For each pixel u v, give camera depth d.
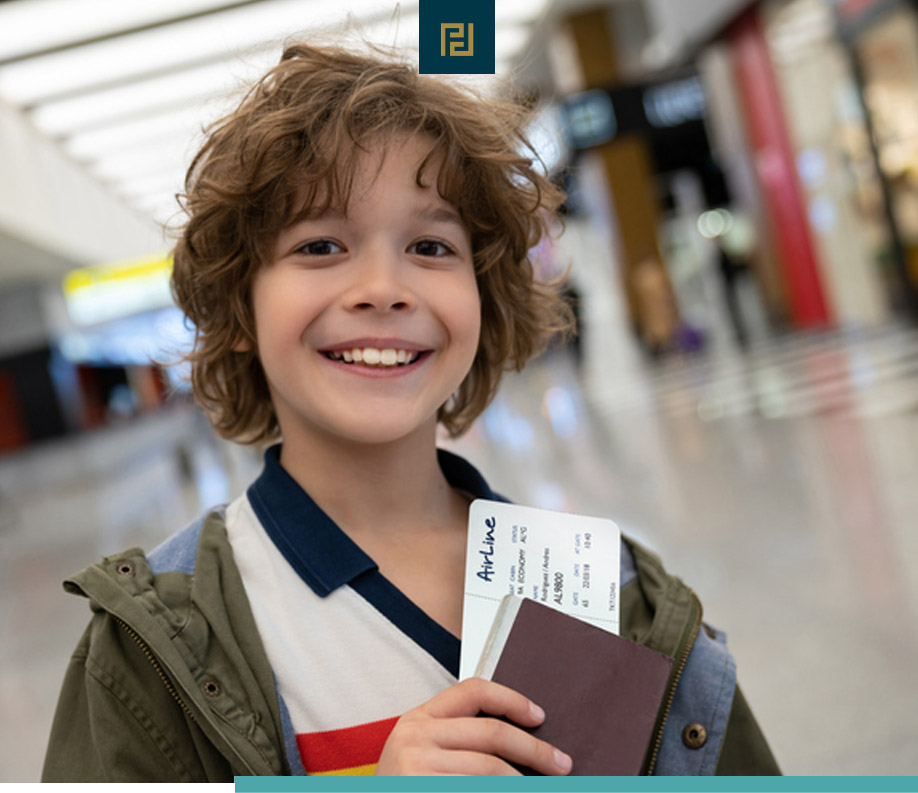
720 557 3.40
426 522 0.87
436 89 0.83
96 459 19.58
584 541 0.81
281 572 0.80
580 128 13.24
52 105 9.88
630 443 6.53
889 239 10.51
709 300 21.58
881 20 9.31
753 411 6.72
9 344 22.31
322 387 0.78
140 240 18.53
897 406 5.55
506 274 0.96
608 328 19.77
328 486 0.83
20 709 3.09
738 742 0.93
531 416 10.00
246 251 0.82
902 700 2.13
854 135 10.74
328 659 0.76
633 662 0.70
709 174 20.69
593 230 19.09
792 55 11.74
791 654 2.48
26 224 10.93
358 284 0.77
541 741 0.65
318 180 0.76
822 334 12.16
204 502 7.78
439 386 0.81
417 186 0.79
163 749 0.75
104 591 0.77
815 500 3.91
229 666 0.76
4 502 12.05
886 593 2.73
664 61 16.47
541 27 9.14
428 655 0.77
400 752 0.63
